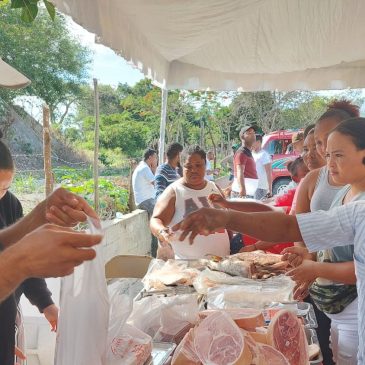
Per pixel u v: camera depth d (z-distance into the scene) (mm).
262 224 1430
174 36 3818
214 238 2914
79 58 14773
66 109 14758
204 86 5090
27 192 7430
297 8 3770
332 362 2246
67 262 659
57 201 1149
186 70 4980
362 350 1303
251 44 4410
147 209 6520
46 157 4656
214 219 1452
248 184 6918
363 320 1291
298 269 1774
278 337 1225
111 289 1286
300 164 3707
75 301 1012
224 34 4199
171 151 5590
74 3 2207
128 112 15648
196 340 1205
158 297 1613
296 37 4266
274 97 17562
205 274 2098
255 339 1220
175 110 15297
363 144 1562
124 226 5492
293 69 5250
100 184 7145
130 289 1331
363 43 4445
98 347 1020
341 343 1873
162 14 3211
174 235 2818
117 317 1217
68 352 1017
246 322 1283
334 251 1842
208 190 3105
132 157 13961
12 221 1732
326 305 1857
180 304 1505
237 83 5312
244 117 17500
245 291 1840
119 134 14609
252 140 6902
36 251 646
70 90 14688
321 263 1770
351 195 1745
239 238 3068
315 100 18078
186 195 3064
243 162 6730
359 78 5273
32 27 13461
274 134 11328
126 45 3164
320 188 2184
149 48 3895
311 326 1594
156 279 2100
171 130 15188
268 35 4227
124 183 9008
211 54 4676
